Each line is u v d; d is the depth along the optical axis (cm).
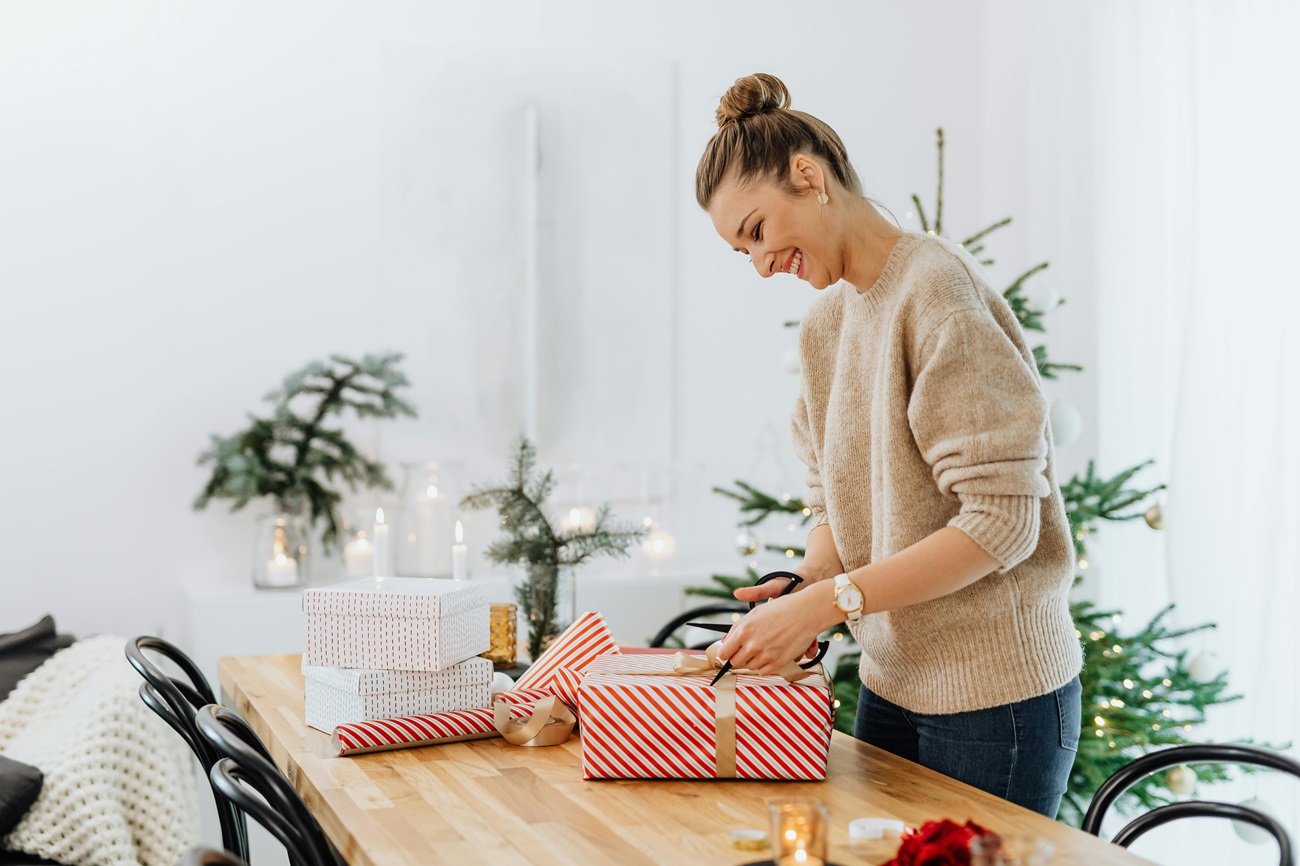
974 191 387
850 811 124
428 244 335
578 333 348
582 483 342
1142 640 268
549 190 345
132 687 239
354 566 311
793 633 132
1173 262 320
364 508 327
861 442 153
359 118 331
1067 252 349
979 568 132
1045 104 354
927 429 138
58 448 309
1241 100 291
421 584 163
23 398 307
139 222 315
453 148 337
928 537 134
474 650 162
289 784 120
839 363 156
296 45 326
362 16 331
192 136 319
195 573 318
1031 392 135
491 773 137
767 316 367
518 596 213
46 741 232
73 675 256
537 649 210
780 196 146
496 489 219
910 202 379
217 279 320
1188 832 300
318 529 324
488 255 340
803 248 148
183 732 168
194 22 319
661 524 353
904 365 142
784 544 366
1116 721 255
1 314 305
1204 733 292
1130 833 135
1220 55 296
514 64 342
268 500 322
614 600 314
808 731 134
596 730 134
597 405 349
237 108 322
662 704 134
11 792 215
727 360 363
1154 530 297
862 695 165
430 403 334
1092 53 338
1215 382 296
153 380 316
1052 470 147
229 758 125
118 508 313
